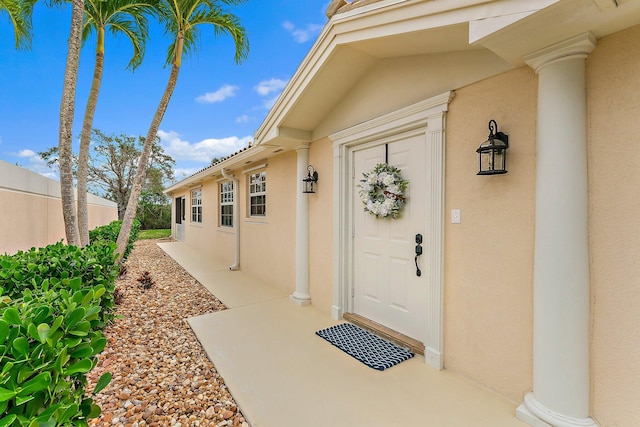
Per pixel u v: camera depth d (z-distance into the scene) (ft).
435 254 8.71
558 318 5.86
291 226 16.47
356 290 12.50
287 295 16.58
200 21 17.49
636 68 5.27
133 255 31.94
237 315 13.38
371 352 9.71
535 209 6.43
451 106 8.38
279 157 17.60
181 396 7.72
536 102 6.63
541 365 6.15
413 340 9.92
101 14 16.12
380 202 10.57
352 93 11.75
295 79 11.48
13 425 3.33
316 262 14.24
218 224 29.40
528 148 6.79
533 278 6.63
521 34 5.48
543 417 6.05
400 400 7.39
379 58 10.05
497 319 7.39
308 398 7.52
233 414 7.05
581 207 5.74
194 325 12.25
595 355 5.76
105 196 68.85
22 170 12.61
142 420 6.83
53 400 3.86
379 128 10.49
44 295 5.22
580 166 5.74
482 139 7.65
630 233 5.36
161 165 75.15
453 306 8.43
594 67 5.70
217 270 23.58
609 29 5.34
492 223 7.47
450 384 7.99
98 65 16.51
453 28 6.56
